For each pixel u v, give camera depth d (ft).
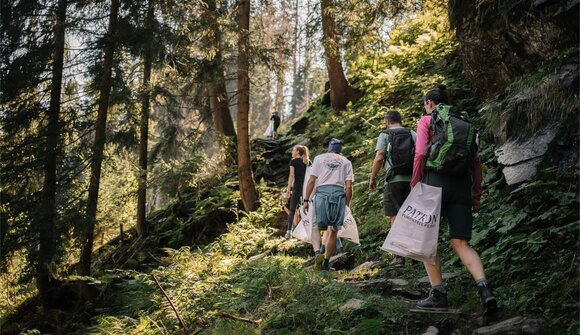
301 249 27.45
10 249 30.66
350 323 14.62
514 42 22.35
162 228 44.11
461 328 13.03
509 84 23.67
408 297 15.97
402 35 53.47
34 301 35.50
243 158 39.86
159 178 42.32
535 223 16.31
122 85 34.22
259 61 40.04
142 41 34.04
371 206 28.25
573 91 17.69
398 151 19.16
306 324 15.40
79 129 33.73
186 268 26.12
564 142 17.13
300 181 30.12
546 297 12.94
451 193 13.33
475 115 28.19
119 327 21.77
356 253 23.40
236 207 40.63
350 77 55.47
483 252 16.71
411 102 38.47
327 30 42.52
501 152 19.16
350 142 41.52
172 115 42.96
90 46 33.58
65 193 32.40
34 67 33.12
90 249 33.14
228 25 37.60
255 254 30.27
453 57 40.73
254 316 17.54
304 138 47.85
